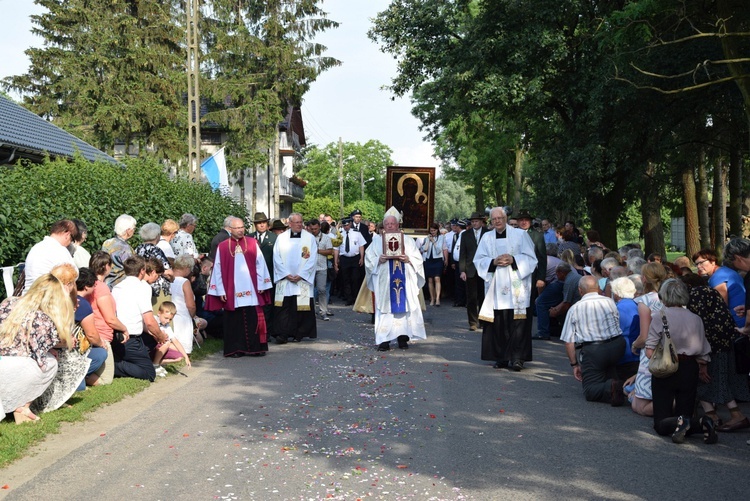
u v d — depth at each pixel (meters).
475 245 14.97
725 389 7.18
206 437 6.96
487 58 22.98
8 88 39.50
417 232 16.38
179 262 11.43
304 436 7.02
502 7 22.47
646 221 26.47
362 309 15.98
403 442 6.82
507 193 48.50
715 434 6.71
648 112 20.53
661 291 7.11
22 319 7.18
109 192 13.21
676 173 24.17
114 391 8.70
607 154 21.55
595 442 6.82
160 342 10.09
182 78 39.25
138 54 37.97
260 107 40.38
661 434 6.98
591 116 21.28
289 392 9.05
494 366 10.88
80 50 38.72
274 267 13.44
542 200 23.30
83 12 37.75
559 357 11.79
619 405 8.26
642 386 7.79
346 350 12.49
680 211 37.97
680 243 56.59
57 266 7.76
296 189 62.16
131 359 9.60
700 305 7.25
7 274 8.75
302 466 6.09
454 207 107.50
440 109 29.16
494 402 8.48
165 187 16.98
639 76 18.72
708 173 34.31
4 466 6.04
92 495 5.38
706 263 9.29
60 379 7.74
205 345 12.63
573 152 21.67
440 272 20.02
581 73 22.23
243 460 6.25
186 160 39.94
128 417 7.76
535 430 7.25
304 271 13.38
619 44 13.48
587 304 8.63
